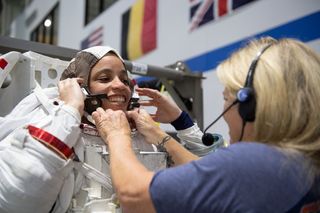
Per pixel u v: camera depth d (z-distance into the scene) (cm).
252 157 57
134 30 399
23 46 121
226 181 55
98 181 88
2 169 79
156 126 101
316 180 58
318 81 59
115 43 437
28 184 76
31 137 79
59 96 91
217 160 58
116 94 99
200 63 304
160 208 57
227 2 278
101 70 98
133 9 402
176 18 336
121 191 63
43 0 647
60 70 110
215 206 55
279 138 59
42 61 105
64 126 81
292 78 58
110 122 82
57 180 80
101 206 85
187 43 320
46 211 83
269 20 241
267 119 58
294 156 57
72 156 84
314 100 58
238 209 54
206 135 107
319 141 58
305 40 216
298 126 58
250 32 256
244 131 64
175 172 59
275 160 56
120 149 72
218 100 281
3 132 89
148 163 96
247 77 61
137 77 211
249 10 258
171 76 177
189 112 186
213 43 290
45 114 86
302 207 55
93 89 98
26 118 89
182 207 56
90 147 90
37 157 77
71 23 546
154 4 367
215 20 289
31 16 697
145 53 380
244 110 61
